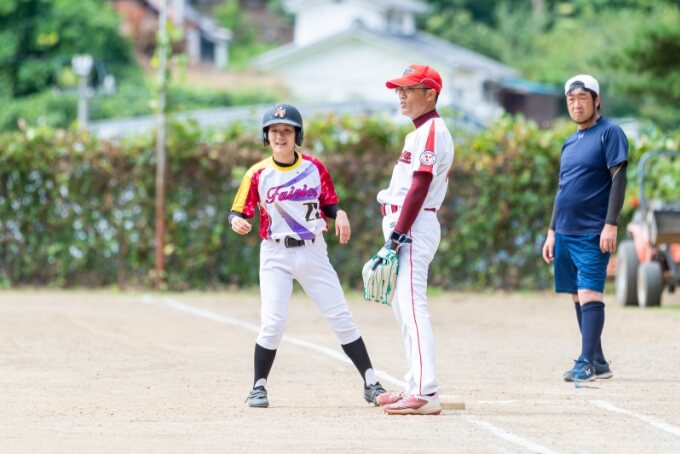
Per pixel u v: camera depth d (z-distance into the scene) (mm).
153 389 23906
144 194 47969
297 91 146000
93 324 35062
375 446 18156
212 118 86562
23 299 43438
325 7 166375
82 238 48250
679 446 18438
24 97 135875
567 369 27125
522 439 18766
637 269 41750
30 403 22156
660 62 64500
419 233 20703
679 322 36875
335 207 22297
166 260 47969
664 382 25109
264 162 22109
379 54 140875
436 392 20906
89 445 18172
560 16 185500
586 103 25109
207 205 47938
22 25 138125
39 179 48156
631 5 164750
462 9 190000
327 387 24266
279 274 22031
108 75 140750
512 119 49219
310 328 35219
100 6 151875
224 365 27438
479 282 48344
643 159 42406
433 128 20547
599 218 25062
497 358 29000
